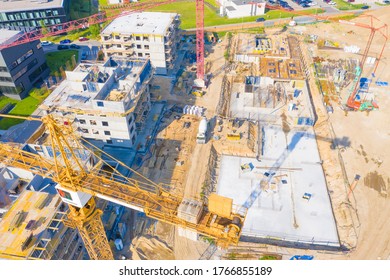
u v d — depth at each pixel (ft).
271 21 539.29
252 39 480.23
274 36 486.38
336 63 419.95
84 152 214.48
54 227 170.91
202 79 378.12
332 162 282.56
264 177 270.46
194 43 476.13
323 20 535.19
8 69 335.67
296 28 514.68
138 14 422.41
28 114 339.16
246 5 548.31
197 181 263.90
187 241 222.89
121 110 261.03
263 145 302.04
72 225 174.50
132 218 238.27
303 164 282.97
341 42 476.13
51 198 185.26
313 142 305.53
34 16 496.64
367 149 296.71
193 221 163.73
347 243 223.92
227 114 336.08
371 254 215.31
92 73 291.17
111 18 517.96
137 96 281.33
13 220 168.66
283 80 381.60
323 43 467.52
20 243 160.56
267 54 433.89
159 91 369.50
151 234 228.02
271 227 232.73
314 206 247.70
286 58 426.10
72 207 180.75
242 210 243.19
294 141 306.35
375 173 273.33
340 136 310.04
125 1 645.51
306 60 425.28
